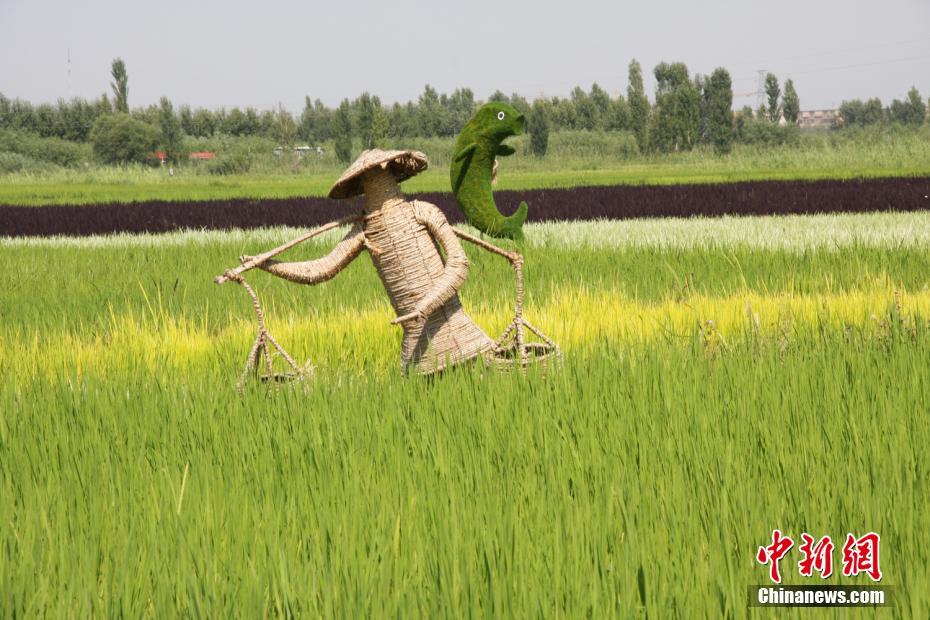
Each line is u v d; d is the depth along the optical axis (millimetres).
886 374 11656
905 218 43062
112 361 15812
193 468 9000
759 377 11953
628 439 9539
